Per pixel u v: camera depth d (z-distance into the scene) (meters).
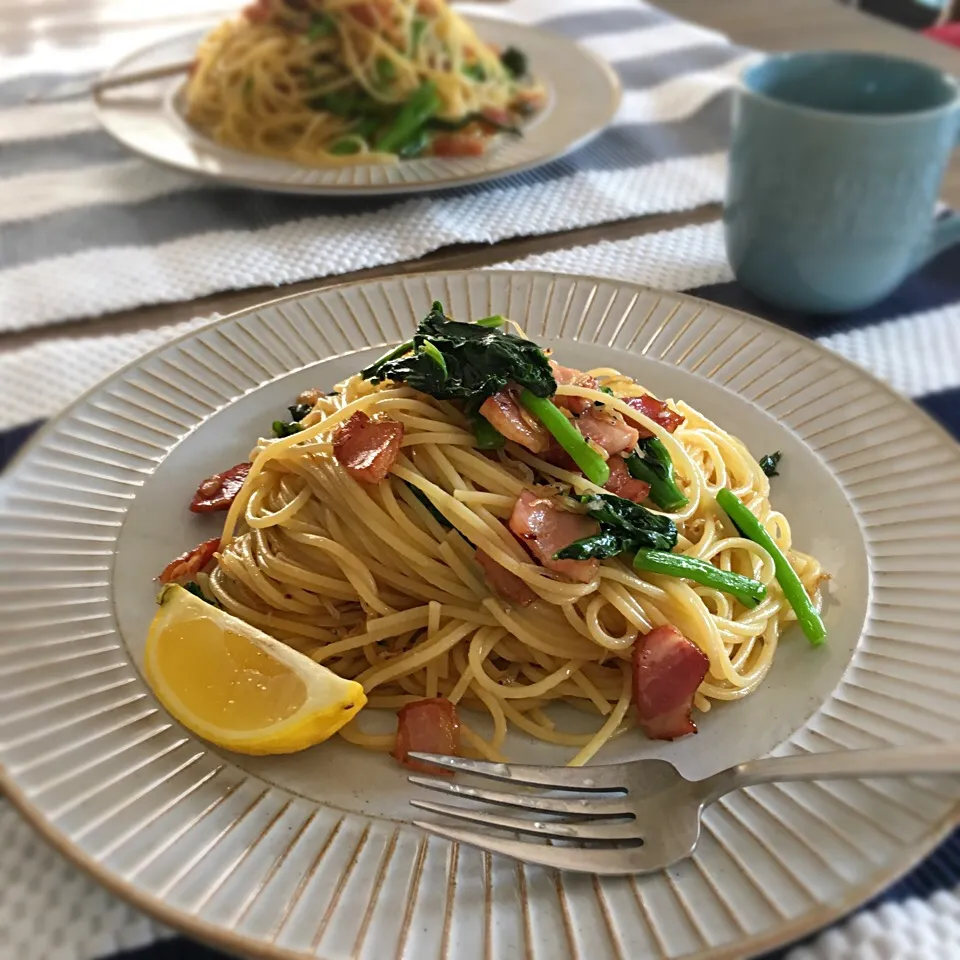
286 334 0.39
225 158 0.52
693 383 0.38
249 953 0.21
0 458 0.35
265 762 0.26
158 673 0.27
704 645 0.30
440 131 0.56
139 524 0.32
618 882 0.23
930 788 0.24
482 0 0.84
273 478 0.34
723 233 0.46
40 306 0.42
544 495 0.31
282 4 0.60
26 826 0.25
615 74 0.62
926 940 0.23
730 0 0.84
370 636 0.31
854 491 0.33
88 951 0.23
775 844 0.23
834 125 0.38
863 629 0.29
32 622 0.29
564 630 0.32
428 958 0.22
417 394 0.33
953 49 0.72
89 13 0.81
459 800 0.26
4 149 0.56
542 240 0.48
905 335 0.42
